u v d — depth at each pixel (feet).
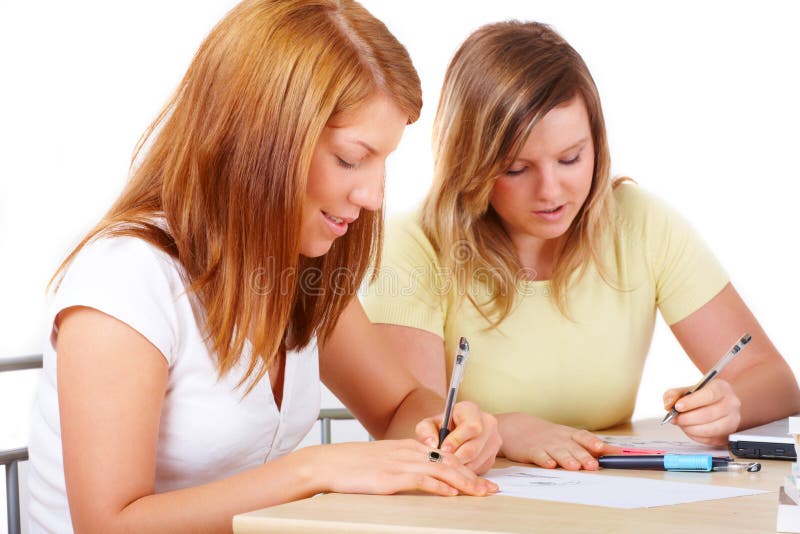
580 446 3.67
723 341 5.17
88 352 3.08
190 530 2.93
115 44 9.09
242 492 2.96
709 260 5.32
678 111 9.02
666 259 5.25
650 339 5.36
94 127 9.11
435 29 9.14
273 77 3.17
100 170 9.04
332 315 3.87
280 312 3.37
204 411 3.43
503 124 4.59
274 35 3.19
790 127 8.80
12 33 9.10
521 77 4.57
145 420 3.10
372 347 4.45
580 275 5.08
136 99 9.07
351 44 3.24
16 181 8.98
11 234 8.93
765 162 8.87
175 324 3.29
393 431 4.21
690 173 9.04
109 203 8.63
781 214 8.86
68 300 3.12
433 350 5.04
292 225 3.24
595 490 3.01
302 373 3.88
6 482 4.23
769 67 8.80
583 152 4.71
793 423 2.78
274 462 3.03
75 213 8.99
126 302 3.12
